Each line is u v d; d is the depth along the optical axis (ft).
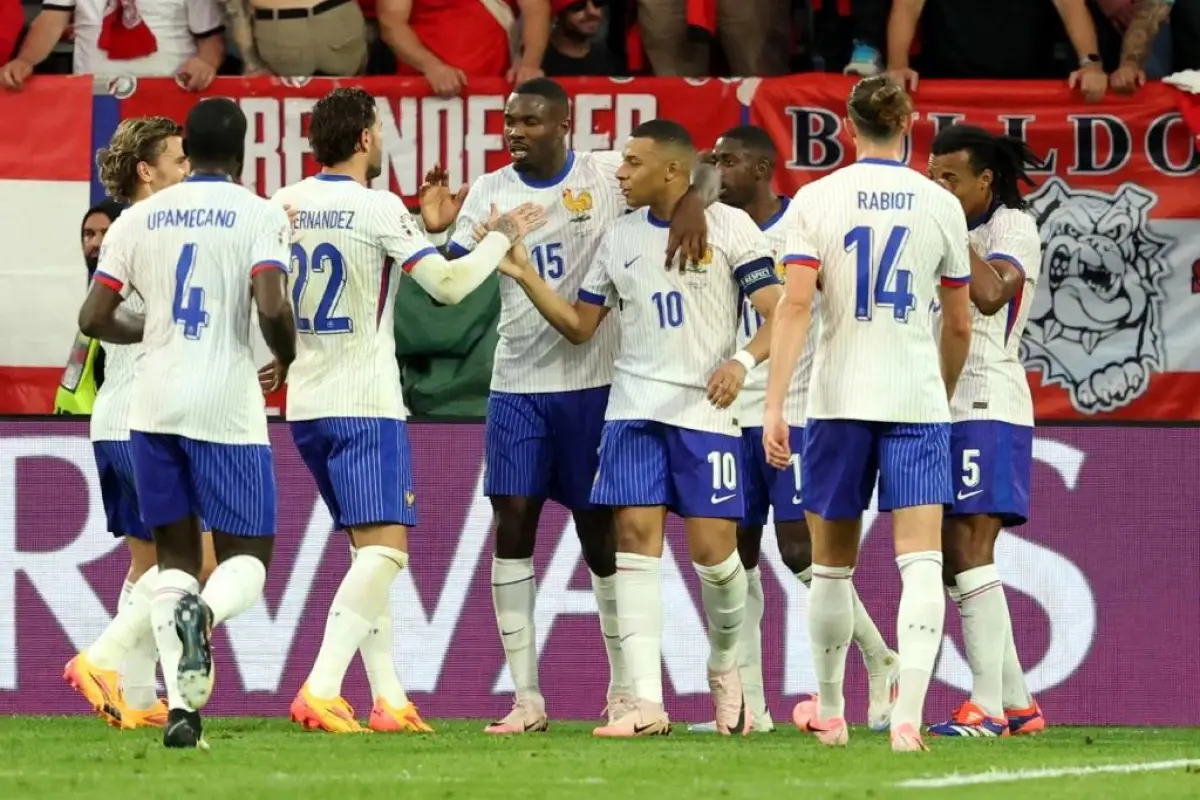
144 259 70.33
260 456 70.49
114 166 81.82
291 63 112.68
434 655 97.09
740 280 79.15
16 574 97.91
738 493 79.87
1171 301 107.55
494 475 84.99
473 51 112.98
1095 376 107.76
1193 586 96.94
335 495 80.28
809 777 60.23
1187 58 112.98
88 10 113.50
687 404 78.69
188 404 69.21
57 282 108.37
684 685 96.22
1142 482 97.35
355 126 79.51
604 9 120.26
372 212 78.59
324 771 61.05
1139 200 107.65
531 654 85.25
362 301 79.00
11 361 108.47
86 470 97.96
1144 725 96.68
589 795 54.75
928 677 68.85
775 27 113.50
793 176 108.27
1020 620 97.25
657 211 79.56
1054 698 96.89
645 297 78.95
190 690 64.18
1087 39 108.37
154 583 76.28
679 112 108.37
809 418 69.92
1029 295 83.97
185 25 114.32
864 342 68.54
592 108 108.68
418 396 102.99
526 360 84.28
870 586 96.68
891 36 110.32
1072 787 58.29
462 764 63.98
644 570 79.15
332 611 80.43
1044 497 97.45
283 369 71.26
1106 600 97.09
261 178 109.50
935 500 68.64
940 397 68.95
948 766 64.23
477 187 85.76
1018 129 107.96
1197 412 107.34
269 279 69.21
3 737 76.02
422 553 97.35
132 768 61.52
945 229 69.36
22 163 108.37
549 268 84.48
